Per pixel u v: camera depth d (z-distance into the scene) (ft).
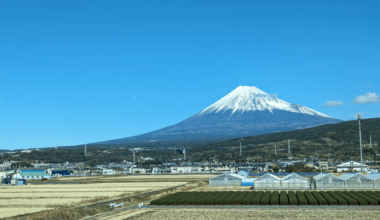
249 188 544.21
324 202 365.40
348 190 487.61
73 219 308.19
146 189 547.49
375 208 343.05
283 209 344.49
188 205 379.76
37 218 304.71
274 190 510.17
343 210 334.03
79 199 430.61
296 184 514.27
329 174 508.12
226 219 302.86
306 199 379.96
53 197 453.17
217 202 380.99
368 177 499.10
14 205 385.70
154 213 333.83
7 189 565.94
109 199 432.25
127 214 330.13
